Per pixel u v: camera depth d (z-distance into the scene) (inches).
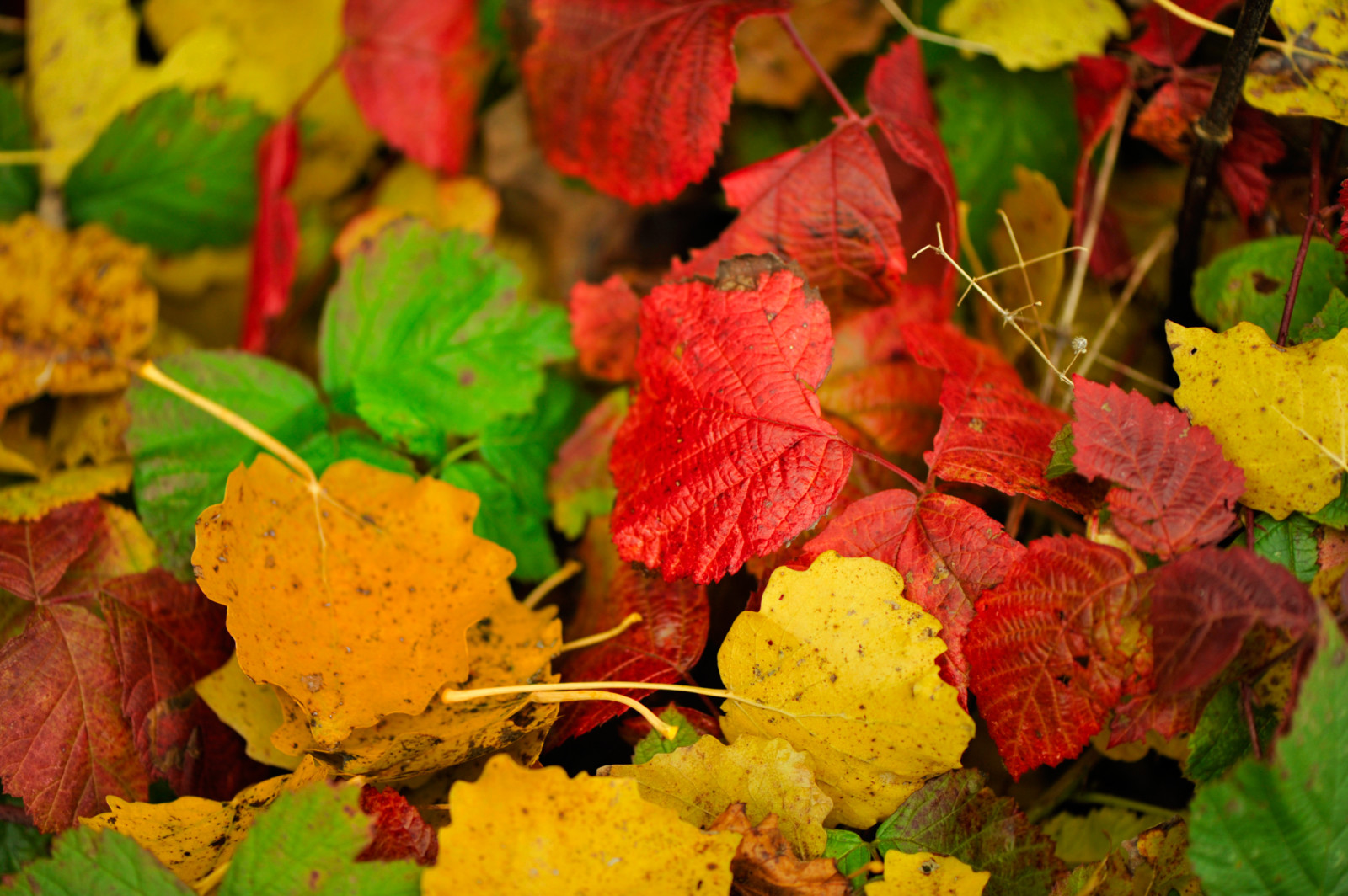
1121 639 15.4
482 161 20.4
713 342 16.1
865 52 19.6
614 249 20.4
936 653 15.5
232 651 16.9
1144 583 15.4
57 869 15.1
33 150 19.6
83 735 16.3
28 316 18.0
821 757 15.8
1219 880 14.6
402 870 15.1
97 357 18.2
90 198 19.8
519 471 17.8
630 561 16.0
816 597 15.7
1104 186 18.1
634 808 15.1
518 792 15.1
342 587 15.8
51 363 18.0
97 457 17.9
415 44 19.7
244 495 15.8
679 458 16.0
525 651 16.2
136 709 16.4
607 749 17.1
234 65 20.2
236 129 20.2
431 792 16.4
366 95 19.8
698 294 16.2
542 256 20.5
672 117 17.5
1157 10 17.4
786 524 15.7
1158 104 17.5
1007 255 18.7
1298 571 15.6
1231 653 14.9
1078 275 18.0
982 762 17.0
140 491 16.9
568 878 15.1
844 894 15.3
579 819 15.1
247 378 17.3
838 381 17.5
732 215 20.3
